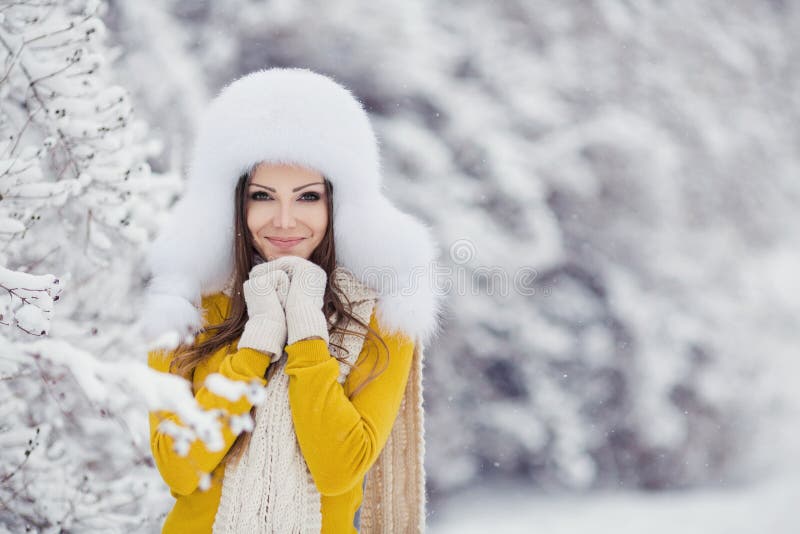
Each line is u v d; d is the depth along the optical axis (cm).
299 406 153
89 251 256
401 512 183
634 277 732
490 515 652
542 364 699
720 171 777
